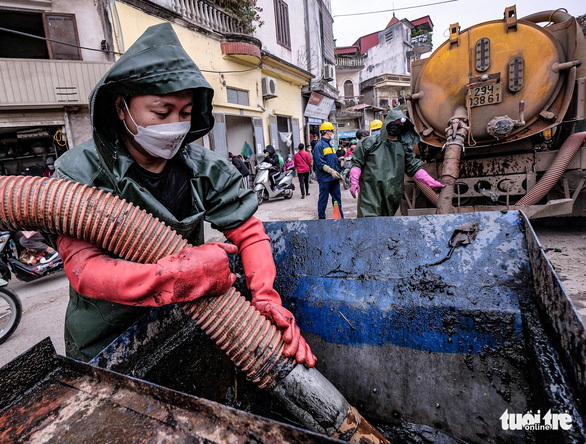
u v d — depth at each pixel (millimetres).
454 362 1261
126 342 1075
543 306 1064
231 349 941
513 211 1309
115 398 703
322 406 956
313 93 16219
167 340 1241
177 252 834
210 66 9680
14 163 7625
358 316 1452
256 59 10789
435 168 4195
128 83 896
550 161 3604
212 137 9758
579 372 829
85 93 6660
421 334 1326
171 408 649
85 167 1005
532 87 3414
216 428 589
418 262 1415
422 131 4078
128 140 1077
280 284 1684
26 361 770
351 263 1549
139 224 830
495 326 1194
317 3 17031
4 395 722
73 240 879
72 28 6602
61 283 4508
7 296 2980
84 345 1221
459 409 1229
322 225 1645
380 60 32406
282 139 14125
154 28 941
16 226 783
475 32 3602
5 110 6176
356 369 1443
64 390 751
